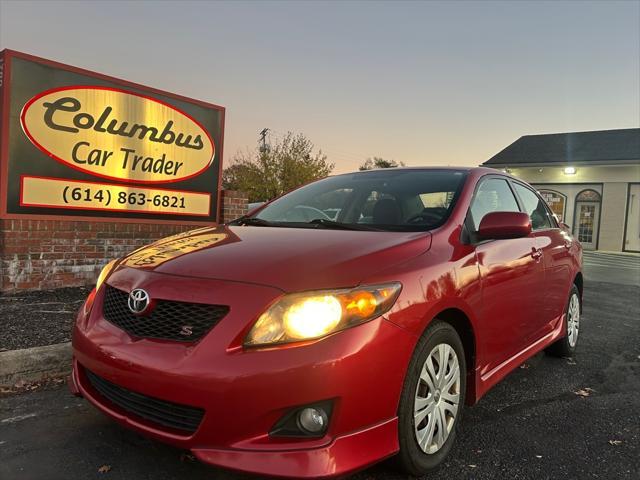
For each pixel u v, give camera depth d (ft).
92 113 21.36
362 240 8.93
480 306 9.66
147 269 8.60
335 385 6.93
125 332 7.98
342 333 7.11
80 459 8.61
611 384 13.57
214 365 6.93
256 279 7.53
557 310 14.43
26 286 19.74
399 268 8.11
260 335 7.03
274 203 13.16
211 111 26.09
